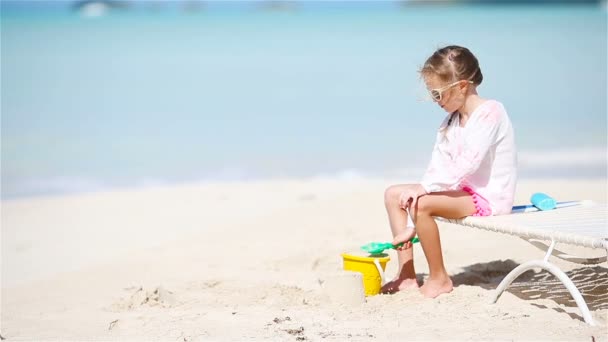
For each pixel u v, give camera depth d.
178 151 23.03
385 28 83.12
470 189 8.15
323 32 79.06
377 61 48.31
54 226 14.86
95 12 157.88
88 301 9.32
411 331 6.88
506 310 7.42
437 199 7.96
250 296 8.62
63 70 46.81
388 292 8.55
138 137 25.39
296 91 36.34
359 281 8.05
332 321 7.36
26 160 21.89
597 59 45.69
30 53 57.69
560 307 7.58
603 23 82.06
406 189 8.30
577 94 31.66
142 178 19.64
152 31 83.94
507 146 8.13
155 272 10.48
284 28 89.00
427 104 30.91
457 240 10.80
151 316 7.91
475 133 7.98
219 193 17.25
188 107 32.00
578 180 16.36
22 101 33.72
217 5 184.50
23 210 16.44
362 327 7.09
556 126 24.33
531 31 70.38
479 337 6.61
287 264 10.31
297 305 8.12
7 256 12.72
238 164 20.97
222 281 9.37
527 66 42.78
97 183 19.20
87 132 26.31
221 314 7.82
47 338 7.44
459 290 8.15
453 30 74.12
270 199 16.16
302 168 20.17
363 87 36.88
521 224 7.48
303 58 52.06
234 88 37.84
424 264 9.96
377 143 23.17
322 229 12.08
